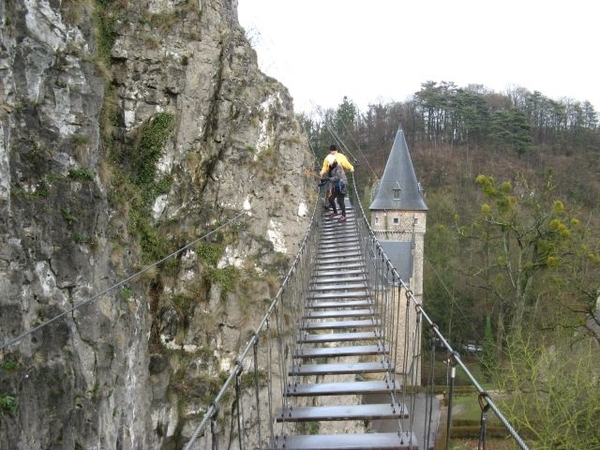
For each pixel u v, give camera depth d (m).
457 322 41.44
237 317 13.05
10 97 7.68
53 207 8.06
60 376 7.61
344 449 5.60
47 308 7.71
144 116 12.34
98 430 8.32
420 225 44.16
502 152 62.31
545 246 27.70
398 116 72.88
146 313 11.18
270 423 5.70
